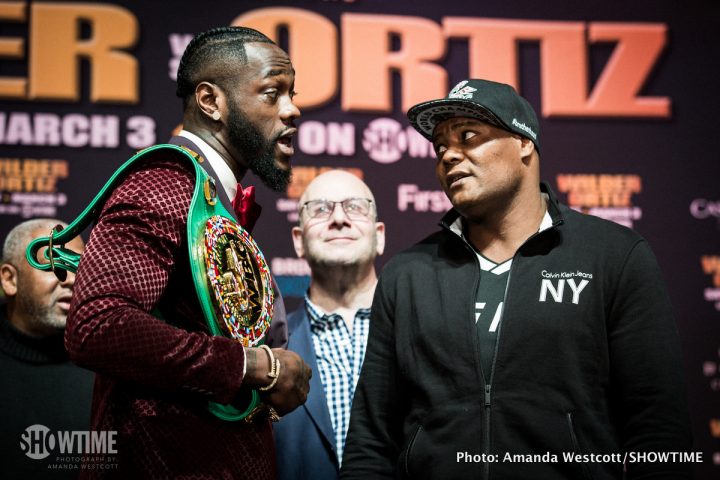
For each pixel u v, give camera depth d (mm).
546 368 1549
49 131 3307
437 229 3430
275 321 1633
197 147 1517
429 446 1582
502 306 1619
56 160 3297
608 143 3523
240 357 1297
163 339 1223
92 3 3402
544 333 1562
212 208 1402
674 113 3555
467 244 1692
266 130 1538
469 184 1646
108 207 1316
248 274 1444
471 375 1587
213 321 1339
